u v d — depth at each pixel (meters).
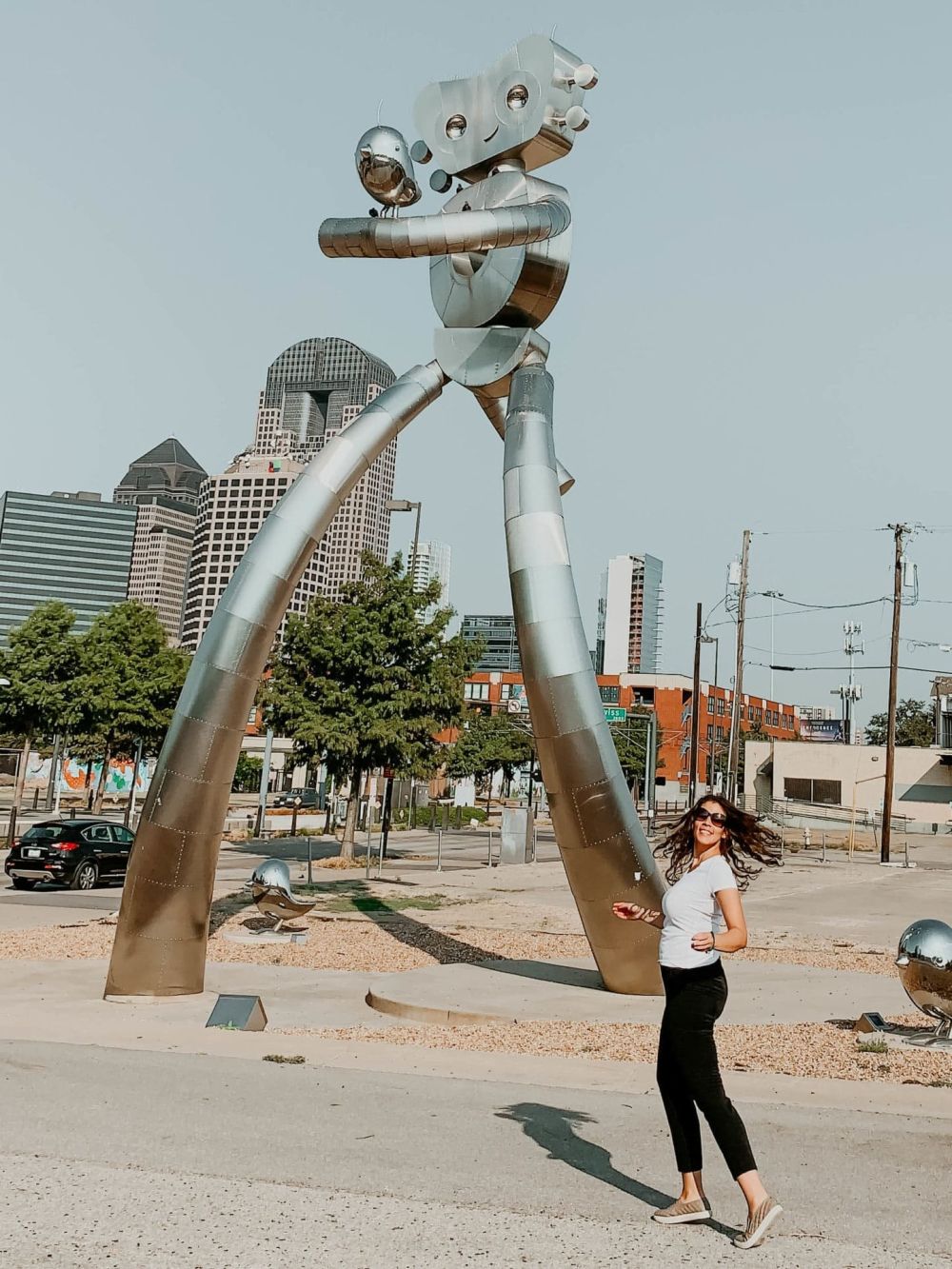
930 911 21.11
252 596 11.18
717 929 5.17
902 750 67.69
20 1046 8.08
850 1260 4.11
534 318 12.09
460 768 62.69
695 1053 4.41
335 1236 4.24
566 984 11.45
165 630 35.69
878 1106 6.73
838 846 48.56
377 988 10.87
